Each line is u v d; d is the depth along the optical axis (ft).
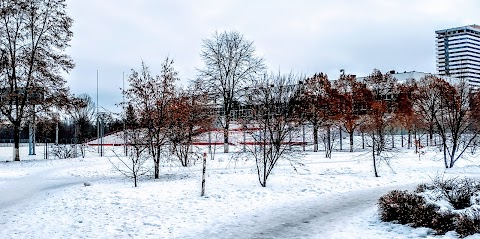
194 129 87.61
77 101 120.78
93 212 37.83
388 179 58.75
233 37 173.58
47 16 115.96
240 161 92.84
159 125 64.18
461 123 94.48
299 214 36.68
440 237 27.07
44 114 116.57
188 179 60.13
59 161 104.63
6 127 115.75
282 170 72.69
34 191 53.67
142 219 34.65
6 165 97.19
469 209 28.99
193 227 31.99
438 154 110.83
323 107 142.31
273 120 59.77
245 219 34.76
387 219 32.55
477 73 526.16
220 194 46.24
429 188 37.40
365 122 143.23
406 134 194.18
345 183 54.65
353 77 163.84
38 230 31.40
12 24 112.47
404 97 149.69
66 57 119.34
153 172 72.02
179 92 76.38
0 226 32.99
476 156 102.12
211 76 141.59
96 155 131.44
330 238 28.12
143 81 79.77
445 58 582.35
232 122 127.03
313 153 126.52
